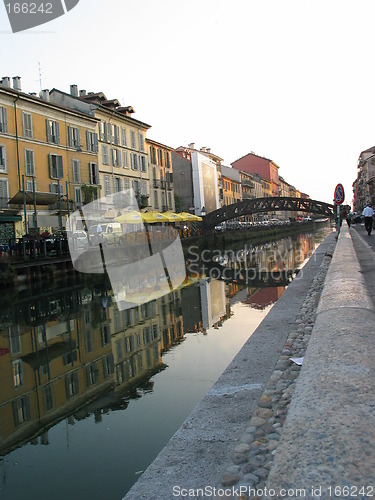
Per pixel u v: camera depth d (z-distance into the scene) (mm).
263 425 2963
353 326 2943
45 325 12672
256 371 4309
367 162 93938
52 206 33875
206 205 70062
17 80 35375
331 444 1500
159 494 2389
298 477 1374
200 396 6133
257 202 59562
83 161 39719
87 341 10500
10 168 31766
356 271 5828
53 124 36281
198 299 15398
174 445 2961
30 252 22203
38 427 5715
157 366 7738
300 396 1962
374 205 82125
